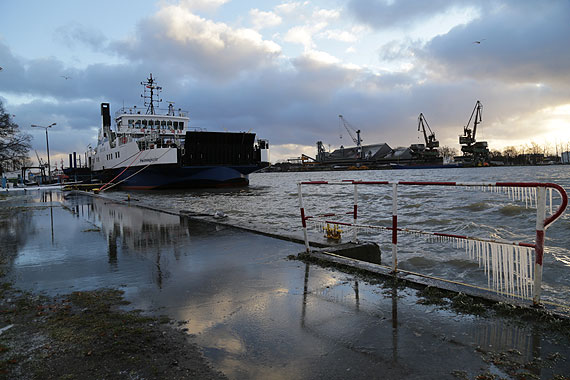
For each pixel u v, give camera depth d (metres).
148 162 39.38
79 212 14.60
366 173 167.25
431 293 4.00
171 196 34.97
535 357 2.60
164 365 2.62
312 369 2.52
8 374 2.53
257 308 3.73
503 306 3.48
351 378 2.40
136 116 43.41
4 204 20.20
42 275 5.25
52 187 48.03
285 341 2.97
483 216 16.53
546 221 3.43
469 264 7.52
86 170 61.41
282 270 5.18
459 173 118.88
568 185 37.56
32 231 9.74
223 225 9.70
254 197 33.22
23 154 41.09
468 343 2.85
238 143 40.00
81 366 2.63
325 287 4.36
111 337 3.10
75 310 3.79
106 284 4.75
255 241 7.47
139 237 8.34
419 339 2.94
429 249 9.05
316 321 3.36
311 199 29.53
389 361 2.61
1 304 4.03
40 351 2.87
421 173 138.75
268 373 2.49
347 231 11.90
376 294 4.07
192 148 37.84
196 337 3.08
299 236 7.52
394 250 4.80
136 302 4.01
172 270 5.36
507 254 3.86
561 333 2.97
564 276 6.69
